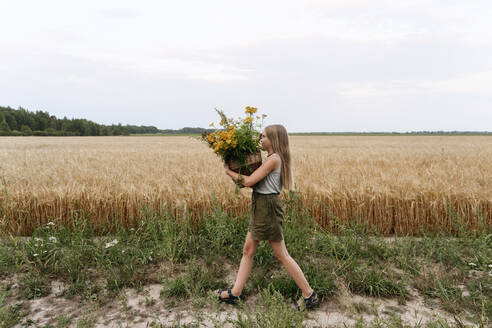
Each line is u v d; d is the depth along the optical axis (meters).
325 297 2.74
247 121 2.46
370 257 3.55
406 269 3.18
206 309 2.59
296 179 5.88
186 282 2.80
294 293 2.79
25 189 4.96
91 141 34.41
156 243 3.78
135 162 9.87
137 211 4.74
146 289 2.94
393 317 2.29
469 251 3.62
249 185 2.42
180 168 8.38
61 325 2.34
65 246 3.84
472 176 6.27
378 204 4.76
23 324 2.38
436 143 28.78
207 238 4.16
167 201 4.72
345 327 2.29
